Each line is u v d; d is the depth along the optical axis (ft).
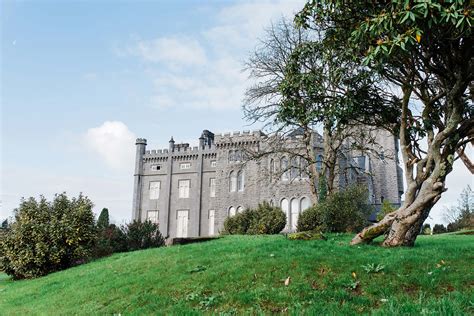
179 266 35.35
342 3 35.40
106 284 35.04
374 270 28.30
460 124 40.68
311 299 23.58
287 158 144.87
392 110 47.78
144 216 191.42
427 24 28.48
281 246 40.11
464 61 34.40
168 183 190.39
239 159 164.14
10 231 59.82
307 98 47.78
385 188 165.37
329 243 43.14
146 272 36.17
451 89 38.37
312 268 29.73
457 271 27.53
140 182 195.93
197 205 182.09
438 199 40.83
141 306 27.40
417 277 26.25
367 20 30.32
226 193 164.96
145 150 200.95
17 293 43.93
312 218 71.97
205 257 37.60
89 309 29.30
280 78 91.66
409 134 44.57
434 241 53.16
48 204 62.28
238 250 39.22
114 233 72.23
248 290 26.61
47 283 45.60
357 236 44.16
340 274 27.99
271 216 85.05
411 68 39.47
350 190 70.33
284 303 23.65
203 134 190.60
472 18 25.72
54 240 57.77
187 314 23.29
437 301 20.77
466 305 20.63
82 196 64.75
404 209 42.09
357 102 44.68
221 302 25.36
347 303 22.39
